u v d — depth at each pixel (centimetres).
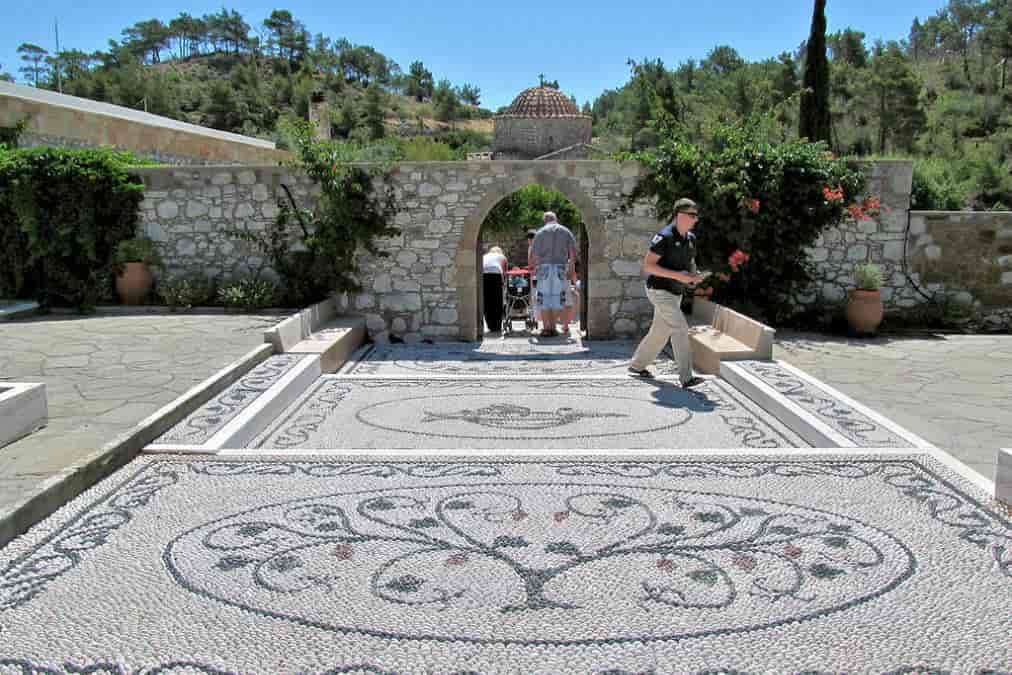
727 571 367
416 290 1205
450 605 337
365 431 661
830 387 734
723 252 1164
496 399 776
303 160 1174
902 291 1186
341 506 449
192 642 308
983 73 5800
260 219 1216
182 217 1228
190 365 822
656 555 385
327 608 335
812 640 308
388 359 1065
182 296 1200
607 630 316
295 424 682
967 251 1173
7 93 1254
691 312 1191
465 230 1188
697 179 1154
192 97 7969
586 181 1181
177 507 446
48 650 302
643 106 4044
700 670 289
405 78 12875
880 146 3794
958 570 366
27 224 1195
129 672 288
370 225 1186
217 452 540
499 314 1323
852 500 453
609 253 1197
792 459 526
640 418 698
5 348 917
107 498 459
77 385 730
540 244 1245
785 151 1162
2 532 392
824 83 1964
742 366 830
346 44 13438
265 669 290
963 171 2495
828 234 1176
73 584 354
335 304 1216
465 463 526
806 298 1191
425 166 1177
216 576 363
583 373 941
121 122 1530
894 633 313
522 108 3306
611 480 492
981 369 855
